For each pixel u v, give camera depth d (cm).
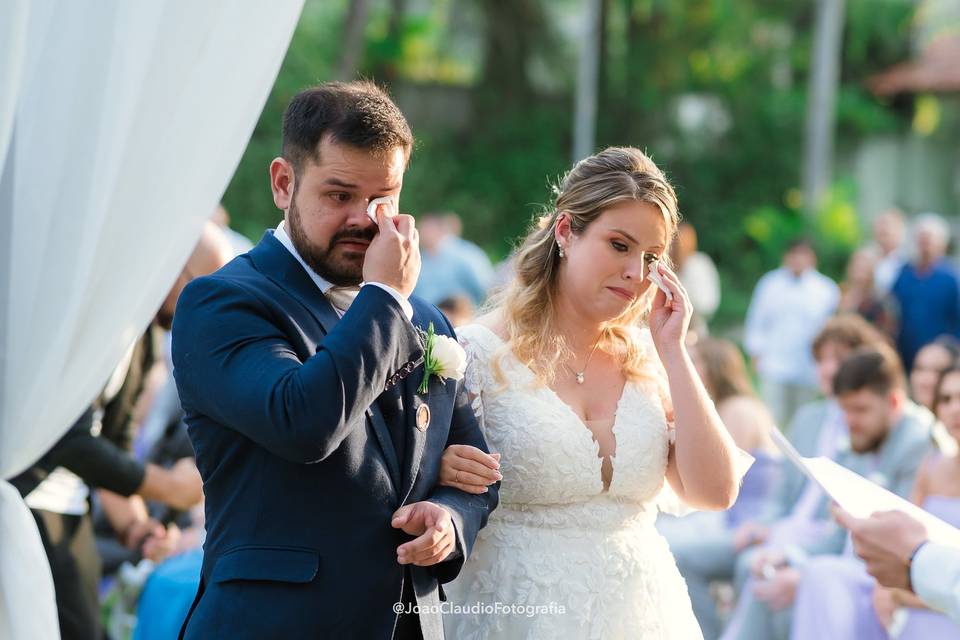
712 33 2472
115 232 299
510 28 2375
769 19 2530
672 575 336
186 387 262
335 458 262
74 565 410
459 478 284
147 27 293
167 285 309
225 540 263
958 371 480
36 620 305
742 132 2464
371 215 265
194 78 299
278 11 300
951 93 2538
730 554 597
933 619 451
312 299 272
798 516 569
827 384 607
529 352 329
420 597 275
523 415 322
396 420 277
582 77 2019
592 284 318
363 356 250
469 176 2278
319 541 260
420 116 2325
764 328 1232
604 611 320
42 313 299
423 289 1152
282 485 260
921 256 1222
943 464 486
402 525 266
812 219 2302
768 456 614
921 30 2688
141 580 546
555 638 316
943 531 290
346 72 1970
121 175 297
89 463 393
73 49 296
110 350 306
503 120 2350
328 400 245
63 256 298
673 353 323
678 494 337
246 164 1858
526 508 324
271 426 246
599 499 327
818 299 1210
